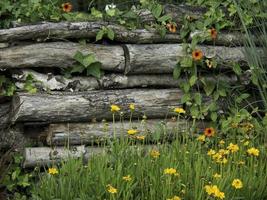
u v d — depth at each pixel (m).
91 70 5.12
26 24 5.04
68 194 4.27
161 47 5.31
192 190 4.29
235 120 5.17
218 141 5.17
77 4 6.54
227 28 5.57
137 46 5.26
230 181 4.34
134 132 4.65
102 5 6.42
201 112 5.32
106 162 4.45
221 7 5.62
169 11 5.49
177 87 5.40
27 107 4.83
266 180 4.51
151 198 4.15
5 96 5.05
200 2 5.66
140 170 4.42
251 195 4.34
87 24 5.13
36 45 4.99
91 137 5.03
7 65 4.91
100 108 5.06
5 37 4.90
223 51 5.45
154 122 5.28
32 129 5.02
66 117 4.98
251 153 4.51
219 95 5.46
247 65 5.54
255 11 5.54
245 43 5.42
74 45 5.11
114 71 5.27
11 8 5.18
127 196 4.11
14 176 4.80
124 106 5.14
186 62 5.27
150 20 5.45
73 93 5.06
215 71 5.49
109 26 5.21
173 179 4.33
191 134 5.23
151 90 5.29
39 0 5.21
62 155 4.93
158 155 4.60
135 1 6.31
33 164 4.89
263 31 5.44
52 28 5.02
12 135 4.96
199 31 5.40
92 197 4.18
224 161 4.43
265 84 5.28
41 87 5.03
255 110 5.31
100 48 5.18
